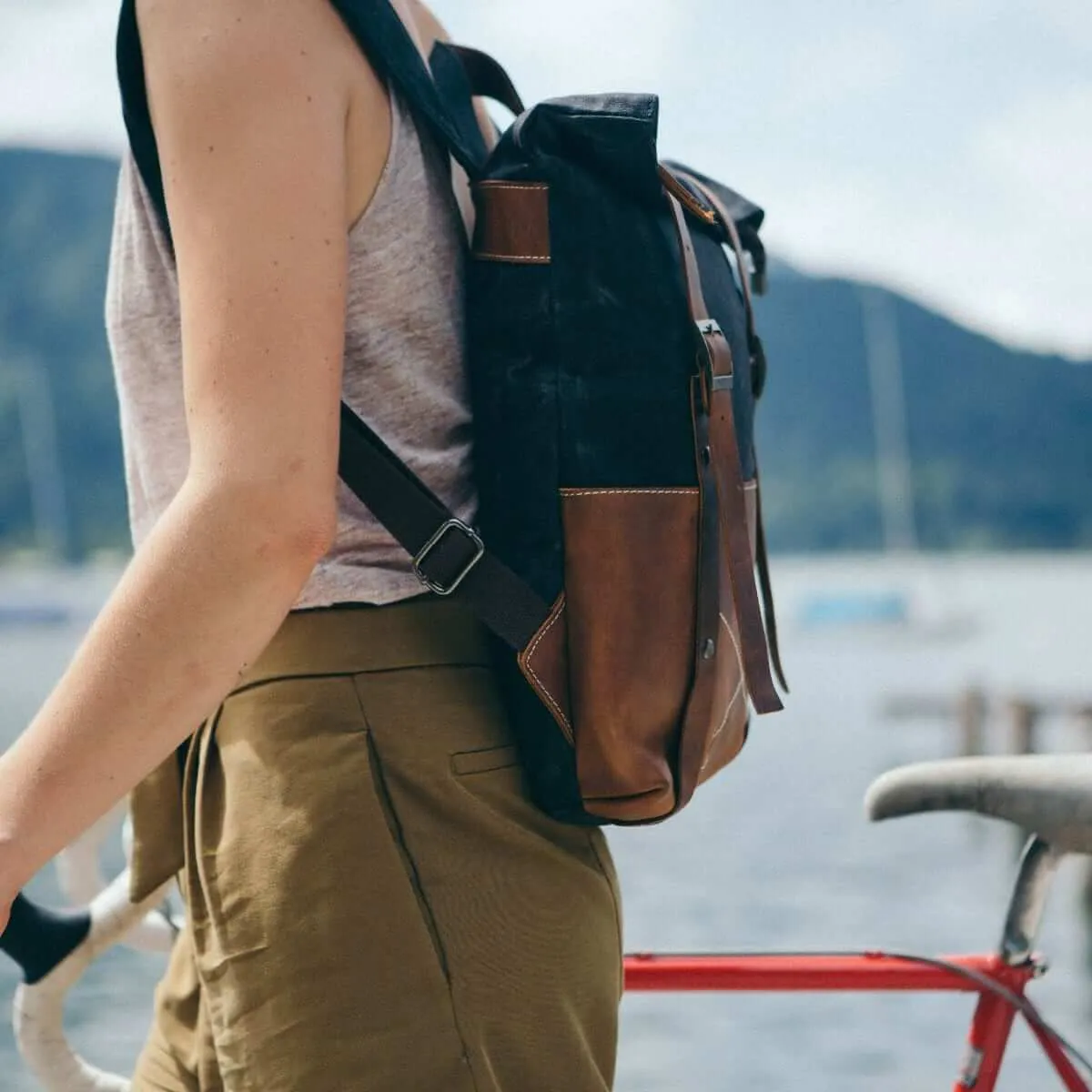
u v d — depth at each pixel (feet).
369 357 4.19
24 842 3.55
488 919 4.17
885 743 80.89
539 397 4.19
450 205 4.36
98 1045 20.66
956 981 5.81
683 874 44.93
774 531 573.74
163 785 4.55
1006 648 161.27
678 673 4.26
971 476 622.54
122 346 4.26
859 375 645.92
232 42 3.77
